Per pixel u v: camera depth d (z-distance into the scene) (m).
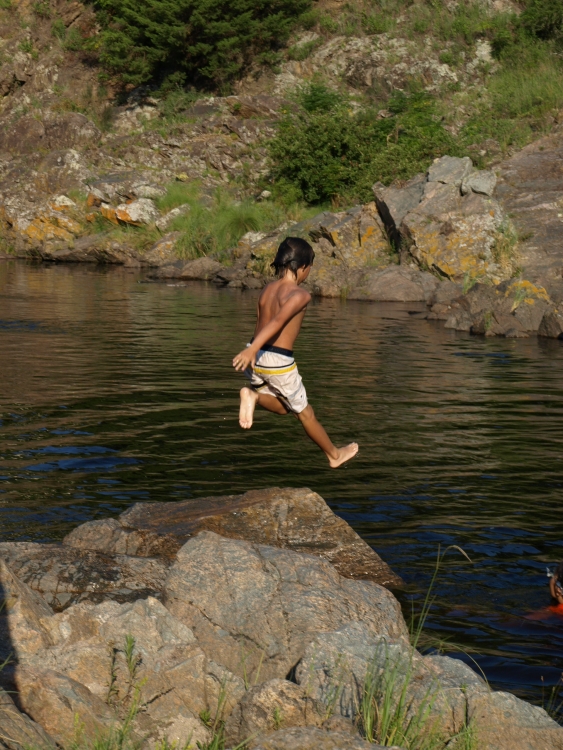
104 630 4.19
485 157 30.70
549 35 38.84
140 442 9.30
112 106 42.62
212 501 6.82
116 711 3.71
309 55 41.84
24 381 12.39
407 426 10.13
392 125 33.62
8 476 8.01
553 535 6.77
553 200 25.83
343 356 14.87
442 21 41.00
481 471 8.41
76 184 37.66
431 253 23.83
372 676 3.81
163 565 5.55
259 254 26.72
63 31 46.03
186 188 35.75
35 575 5.27
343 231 26.09
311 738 3.23
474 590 5.77
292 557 5.09
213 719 3.80
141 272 30.91
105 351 15.02
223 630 4.62
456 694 3.75
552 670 4.70
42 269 31.84
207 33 41.03
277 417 10.55
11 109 43.97
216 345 15.82
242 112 39.41
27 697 3.48
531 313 18.38
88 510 7.11
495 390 12.23
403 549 6.45
